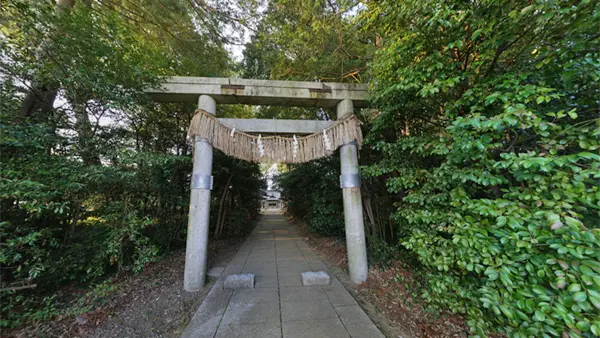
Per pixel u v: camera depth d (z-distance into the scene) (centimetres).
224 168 543
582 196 113
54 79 248
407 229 253
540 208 133
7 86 234
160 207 408
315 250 487
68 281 288
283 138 309
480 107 161
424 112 258
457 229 171
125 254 329
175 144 472
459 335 184
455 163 191
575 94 151
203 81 305
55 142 251
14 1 199
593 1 111
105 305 232
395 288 268
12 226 221
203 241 283
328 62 410
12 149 218
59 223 288
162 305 238
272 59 484
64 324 200
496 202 145
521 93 135
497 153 184
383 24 222
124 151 294
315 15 350
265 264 383
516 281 136
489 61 178
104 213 305
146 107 346
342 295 260
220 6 439
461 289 178
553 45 142
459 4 155
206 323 203
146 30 446
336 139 303
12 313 198
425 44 190
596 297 96
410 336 190
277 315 217
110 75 264
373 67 254
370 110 369
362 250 300
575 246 105
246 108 637
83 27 232
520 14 123
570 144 126
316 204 585
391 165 279
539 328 122
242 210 685
